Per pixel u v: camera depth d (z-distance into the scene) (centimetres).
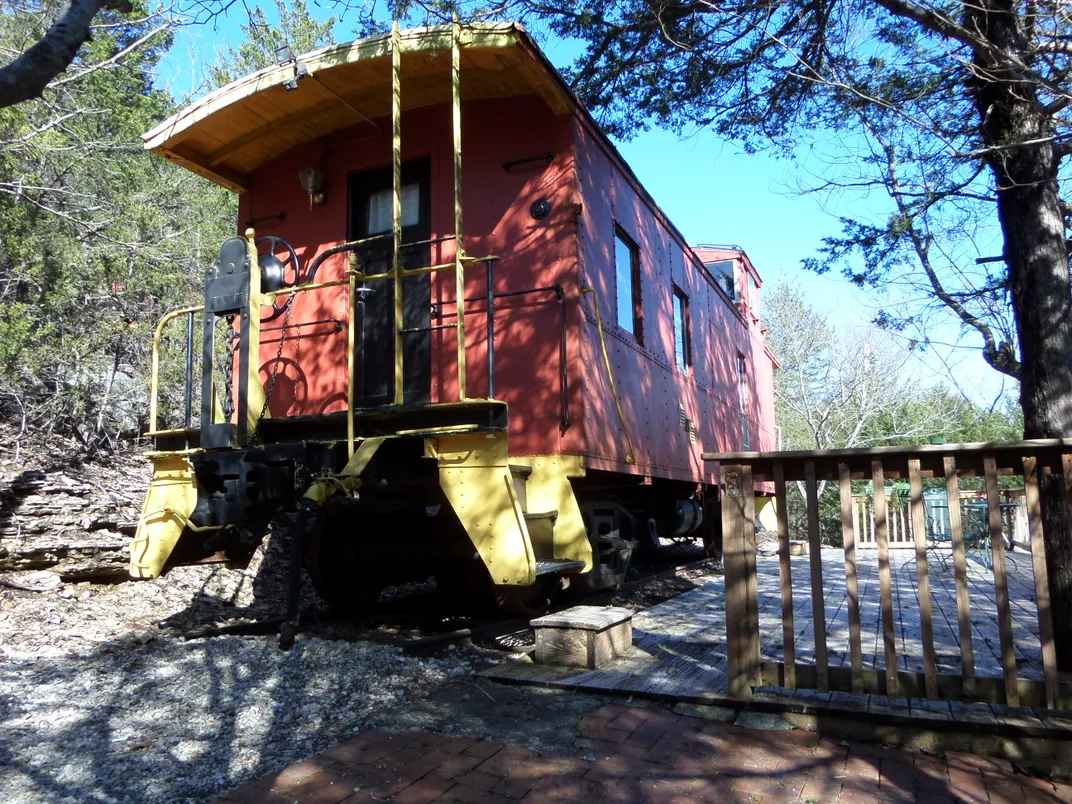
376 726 321
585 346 493
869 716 303
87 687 370
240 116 529
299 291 477
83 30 317
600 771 275
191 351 493
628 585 730
